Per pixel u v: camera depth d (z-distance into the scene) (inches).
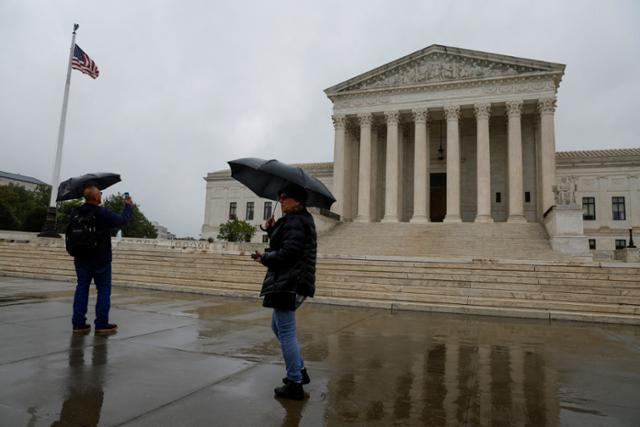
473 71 1557.6
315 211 1395.2
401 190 1731.1
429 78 1606.8
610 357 292.7
